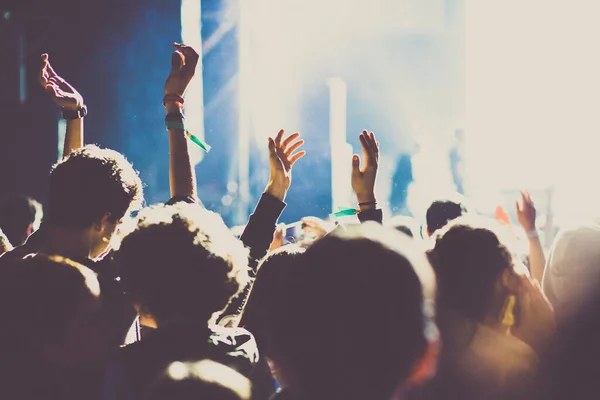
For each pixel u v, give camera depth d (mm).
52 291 1833
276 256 2209
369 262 1141
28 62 7723
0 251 2467
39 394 1815
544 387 1981
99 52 7992
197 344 1707
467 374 1942
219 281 1769
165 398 1373
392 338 1116
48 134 7578
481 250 2025
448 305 1994
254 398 1417
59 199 1952
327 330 1127
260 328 2168
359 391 1127
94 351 1851
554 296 2551
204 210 1940
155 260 1742
